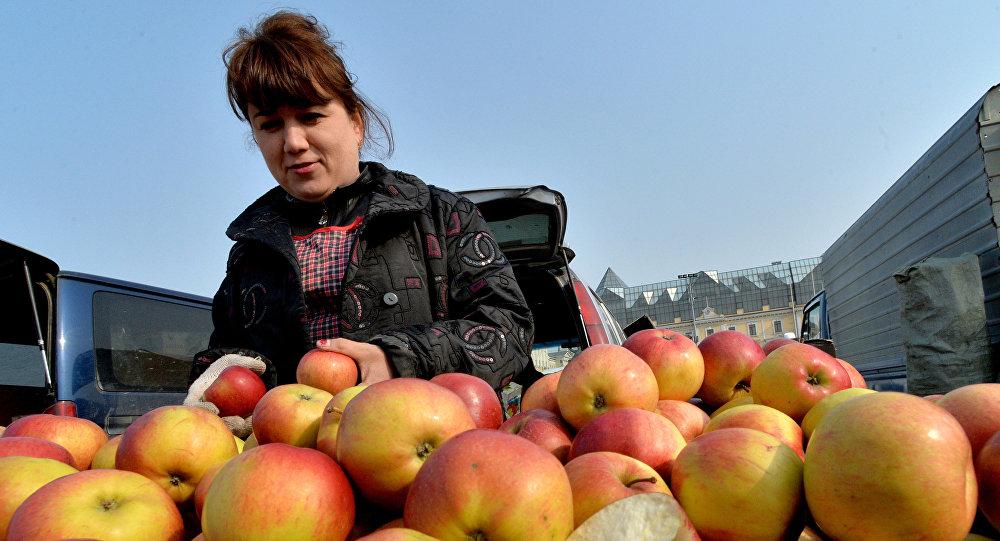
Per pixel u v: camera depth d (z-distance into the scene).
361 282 2.32
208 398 1.98
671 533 1.03
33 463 1.38
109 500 1.25
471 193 5.27
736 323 60.53
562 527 1.06
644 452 1.43
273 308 2.41
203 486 1.38
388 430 1.24
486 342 2.09
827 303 10.45
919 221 6.36
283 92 2.12
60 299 4.18
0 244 3.90
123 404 4.29
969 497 1.08
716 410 2.05
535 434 1.64
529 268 5.94
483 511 1.02
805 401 1.71
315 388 1.72
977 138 5.06
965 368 5.05
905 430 1.09
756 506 1.20
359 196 2.47
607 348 1.81
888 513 1.07
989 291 5.18
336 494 1.16
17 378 4.36
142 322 4.71
